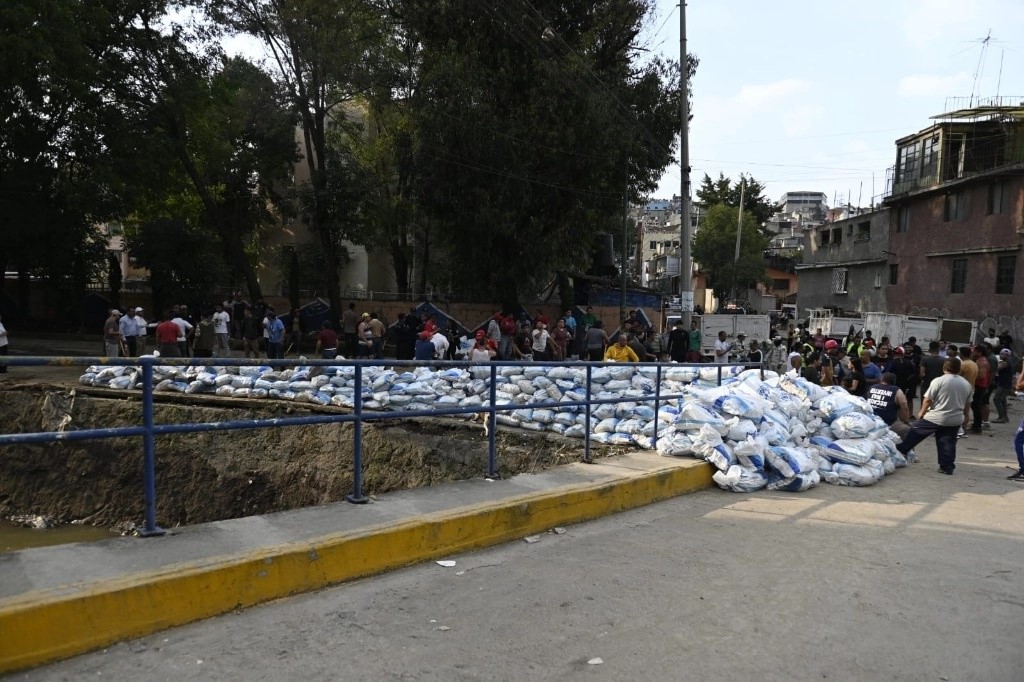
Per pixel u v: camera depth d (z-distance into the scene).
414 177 22.98
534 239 22.94
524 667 3.38
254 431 10.75
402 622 3.86
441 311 27.03
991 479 8.98
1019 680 3.41
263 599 4.03
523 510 5.64
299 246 36.38
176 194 30.42
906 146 34.72
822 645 3.74
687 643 3.72
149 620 3.56
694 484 7.59
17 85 19.73
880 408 10.08
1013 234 27.09
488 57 22.08
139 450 11.16
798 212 99.06
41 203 23.41
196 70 24.16
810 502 7.27
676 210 106.38
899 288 35.12
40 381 12.65
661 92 24.81
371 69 24.55
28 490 11.66
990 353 15.30
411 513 5.18
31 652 3.17
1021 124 29.53
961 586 4.72
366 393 10.41
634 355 14.33
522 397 9.48
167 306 26.56
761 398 8.54
